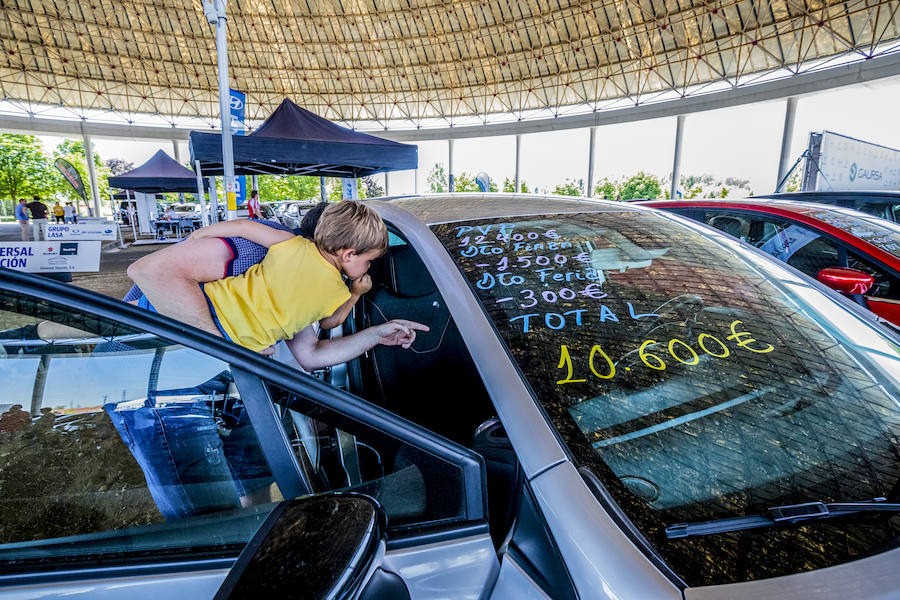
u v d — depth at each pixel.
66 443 0.73
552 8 18.69
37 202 13.08
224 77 6.62
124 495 0.70
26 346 0.72
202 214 9.27
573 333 1.07
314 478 0.74
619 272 1.29
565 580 0.65
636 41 18.53
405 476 0.73
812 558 0.68
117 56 22.69
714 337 1.11
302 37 22.83
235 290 1.15
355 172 9.84
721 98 17.53
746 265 1.41
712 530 0.72
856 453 0.88
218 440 0.72
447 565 0.68
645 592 0.61
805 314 1.22
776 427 0.92
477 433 0.88
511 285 1.19
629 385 0.97
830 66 14.87
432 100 25.56
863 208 4.09
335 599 0.47
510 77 22.62
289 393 0.71
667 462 0.84
